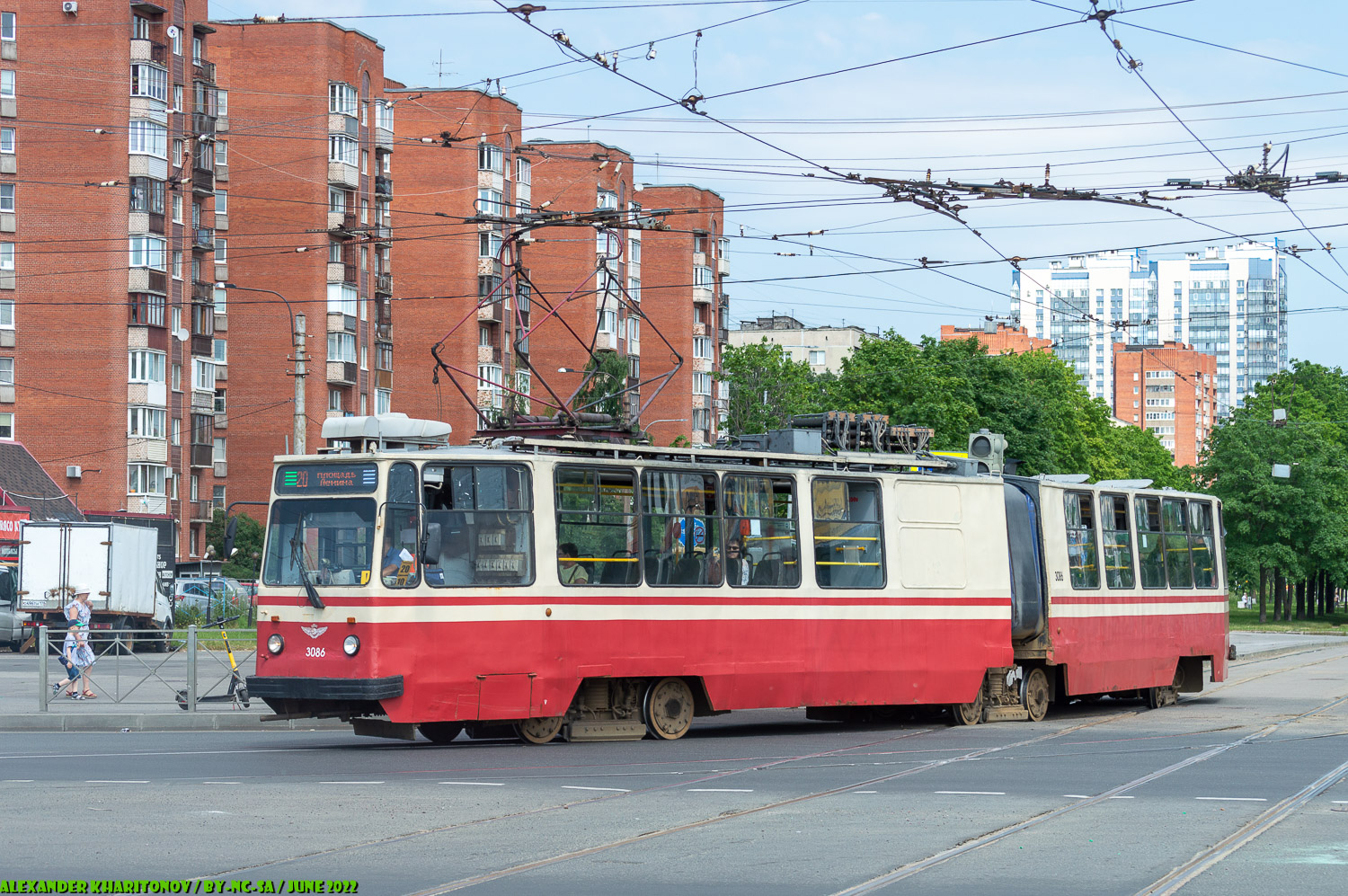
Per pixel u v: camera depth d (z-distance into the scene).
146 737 18.95
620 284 21.08
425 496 16.69
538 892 8.77
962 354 69.75
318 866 9.48
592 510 17.88
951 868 9.64
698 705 19.20
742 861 9.82
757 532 19.34
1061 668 23.14
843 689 19.88
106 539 40.62
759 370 91.62
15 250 59.59
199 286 64.94
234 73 69.62
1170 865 9.80
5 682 27.30
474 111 75.69
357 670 16.28
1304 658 42.19
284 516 17.09
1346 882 9.23
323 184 69.12
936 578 21.02
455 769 14.84
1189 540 26.70
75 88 59.59
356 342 70.75
